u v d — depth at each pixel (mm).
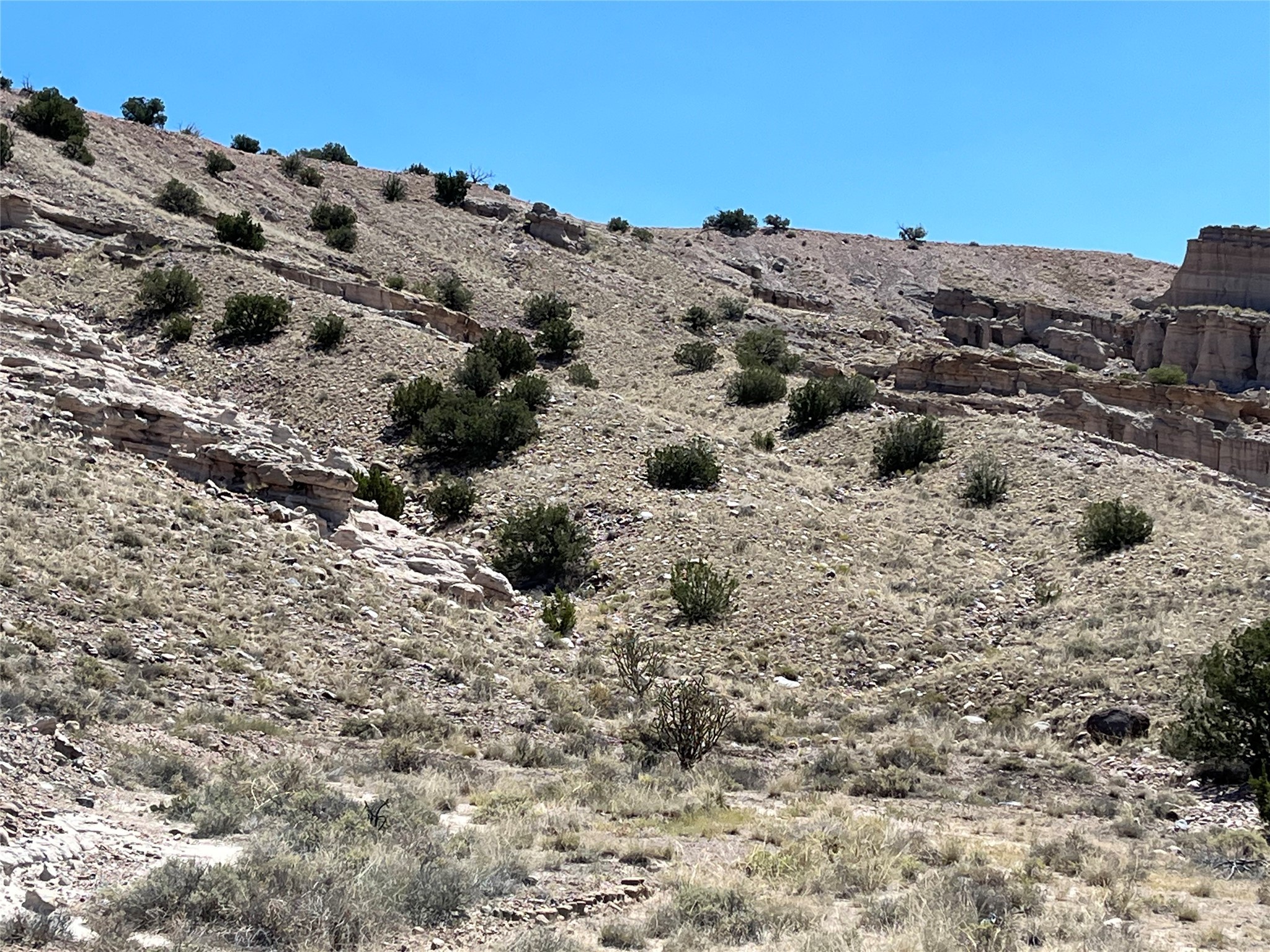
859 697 30031
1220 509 43562
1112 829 18812
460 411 47906
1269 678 22188
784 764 23250
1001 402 60219
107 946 9094
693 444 48344
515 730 22625
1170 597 33969
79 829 12086
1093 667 29656
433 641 26766
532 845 14148
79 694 17047
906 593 36875
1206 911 13586
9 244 60688
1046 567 38938
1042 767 24109
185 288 57938
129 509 27219
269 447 33844
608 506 42000
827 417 57750
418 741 20312
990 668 30625
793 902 12453
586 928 11469
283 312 57406
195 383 52062
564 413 51469
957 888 12805
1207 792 22312
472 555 33969
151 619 22359
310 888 10898
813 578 36625
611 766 20281
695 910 11836
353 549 31297
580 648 30828
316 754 18125
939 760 23812
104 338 52562
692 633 33188
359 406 51000
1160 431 59031
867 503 47219
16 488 25719
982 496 46406
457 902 11562
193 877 10578
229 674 21172
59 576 22422
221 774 15258
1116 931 11781
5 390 30922
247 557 27234
